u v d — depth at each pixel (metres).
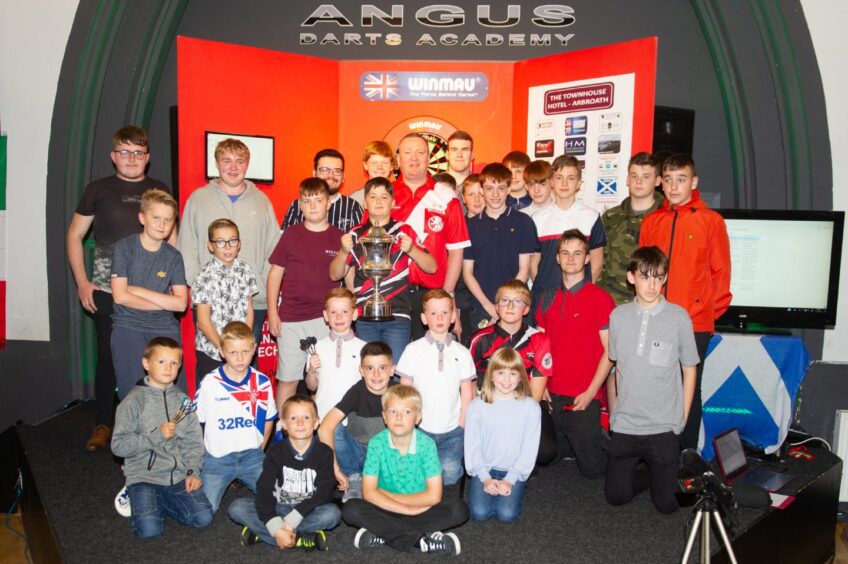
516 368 2.87
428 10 4.73
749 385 3.74
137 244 3.25
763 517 2.91
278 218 4.55
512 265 3.67
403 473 2.71
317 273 3.45
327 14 4.76
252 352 2.96
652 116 3.98
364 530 2.60
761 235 3.92
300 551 2.56
